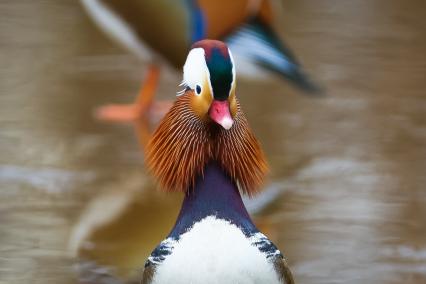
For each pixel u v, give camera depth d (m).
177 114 7.37
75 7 19.98
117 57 17.83
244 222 7.08
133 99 16.03
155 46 15.30
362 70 17.42
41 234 11.12
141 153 13.88
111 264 10.41
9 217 11.58
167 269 6.90
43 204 12.04
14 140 14.17
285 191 12.49
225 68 7.00
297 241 10.98
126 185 12.73
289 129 14.84
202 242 6.91
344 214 11.79
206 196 7.17
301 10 20.19
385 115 15.52
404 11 20.38
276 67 15.36
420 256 10.61
